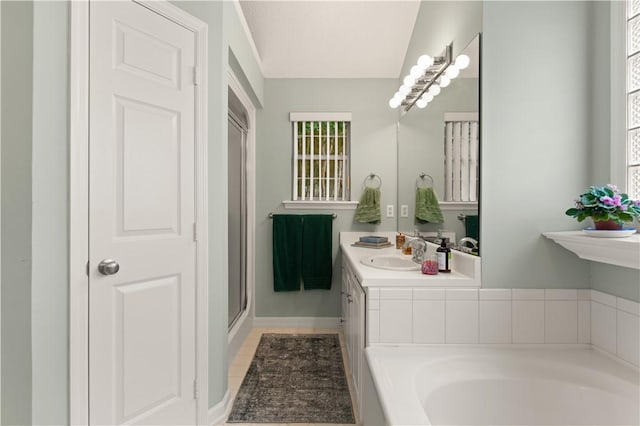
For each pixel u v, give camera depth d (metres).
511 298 1.58
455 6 1.92
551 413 1.37
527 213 1.58
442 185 2.08
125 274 1.46
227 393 1.98
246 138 3.25
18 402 1.12
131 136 1.47
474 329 1.58
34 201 1.11
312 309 3.33
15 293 1.11
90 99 1.33
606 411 1.28
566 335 1.57
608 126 1.49
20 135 1.10
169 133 1.63
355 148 3.30
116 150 1.42
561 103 1.58
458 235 1.83
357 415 1.88
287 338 3.02
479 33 1.61
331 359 2.58
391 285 1.59
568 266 1.58
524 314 1.58
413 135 2.70
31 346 1.11
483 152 1.58
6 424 1.12
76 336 1.28
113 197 1.41
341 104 3.31
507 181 1.59
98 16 1.35
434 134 2.22
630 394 1.24
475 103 1.64
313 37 3.00
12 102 1.10
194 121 1.73
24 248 1.11
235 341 2.60
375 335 1.59
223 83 1.91
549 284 1.58
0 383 1.11
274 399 2.03
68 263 1.26
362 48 3.09
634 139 1.41
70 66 1.25
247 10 2.79
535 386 1.39
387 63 3.21
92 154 1.34
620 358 1.42
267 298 3.33
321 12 2.81
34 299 1.12
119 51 1.43
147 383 1.54
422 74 2.18
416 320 1.58
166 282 1.62
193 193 1.73
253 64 2.81
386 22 2.88
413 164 2.70
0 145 1.10
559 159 1.58
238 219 2.95
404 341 1.58
